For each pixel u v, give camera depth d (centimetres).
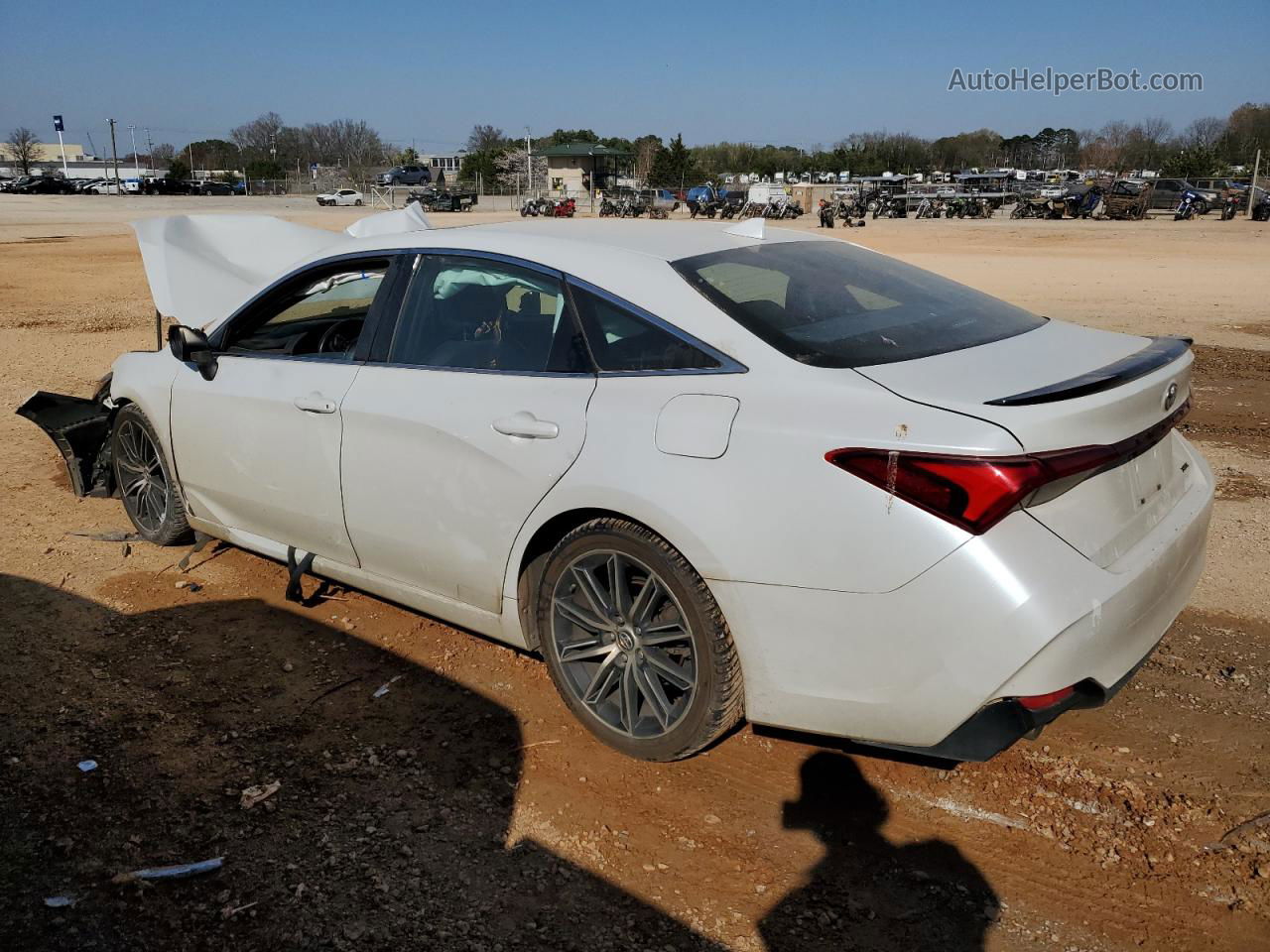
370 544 374
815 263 348
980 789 307
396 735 338
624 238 346
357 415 363
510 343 335
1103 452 251
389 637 408
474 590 346
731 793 306
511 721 346
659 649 310
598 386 307
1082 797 303
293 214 5122
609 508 297
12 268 2100
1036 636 241
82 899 260
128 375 478
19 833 284
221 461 426
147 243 514
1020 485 240
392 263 377
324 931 250
